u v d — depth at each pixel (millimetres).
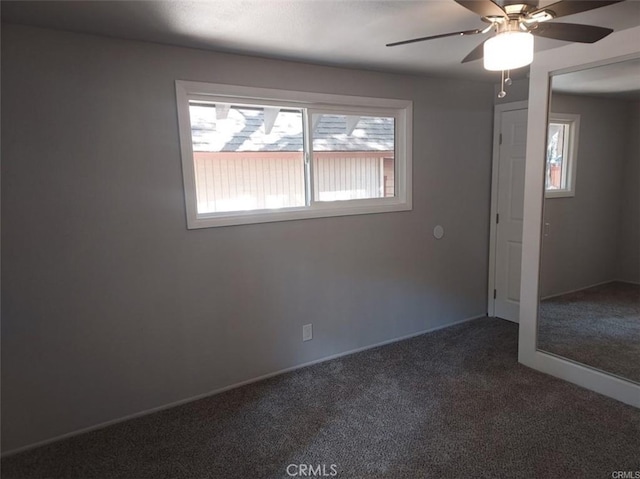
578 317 2863
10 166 2082
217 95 2607
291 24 2094
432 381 2902
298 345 3123
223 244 2727
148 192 2439
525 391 2738
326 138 3117
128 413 2529
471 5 1535
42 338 2252
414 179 3525
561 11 1584
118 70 2281
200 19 2004
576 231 2814
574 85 2684
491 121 3918
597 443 2186
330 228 3156
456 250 3904
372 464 2084
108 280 2387
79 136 2225
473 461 2080
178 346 2646
